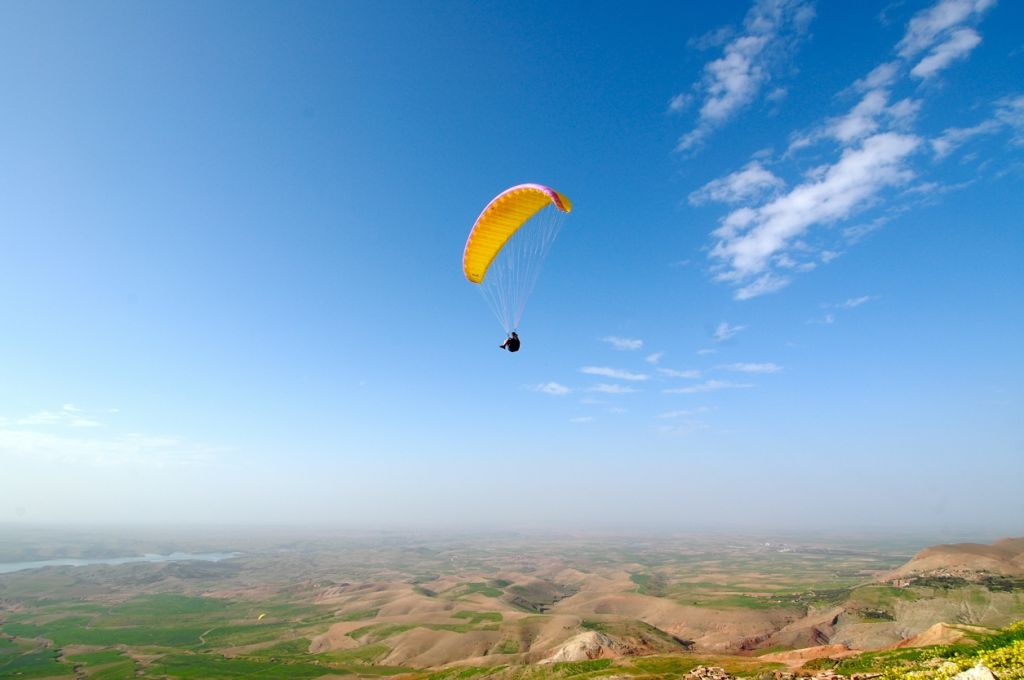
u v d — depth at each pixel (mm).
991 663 15531
